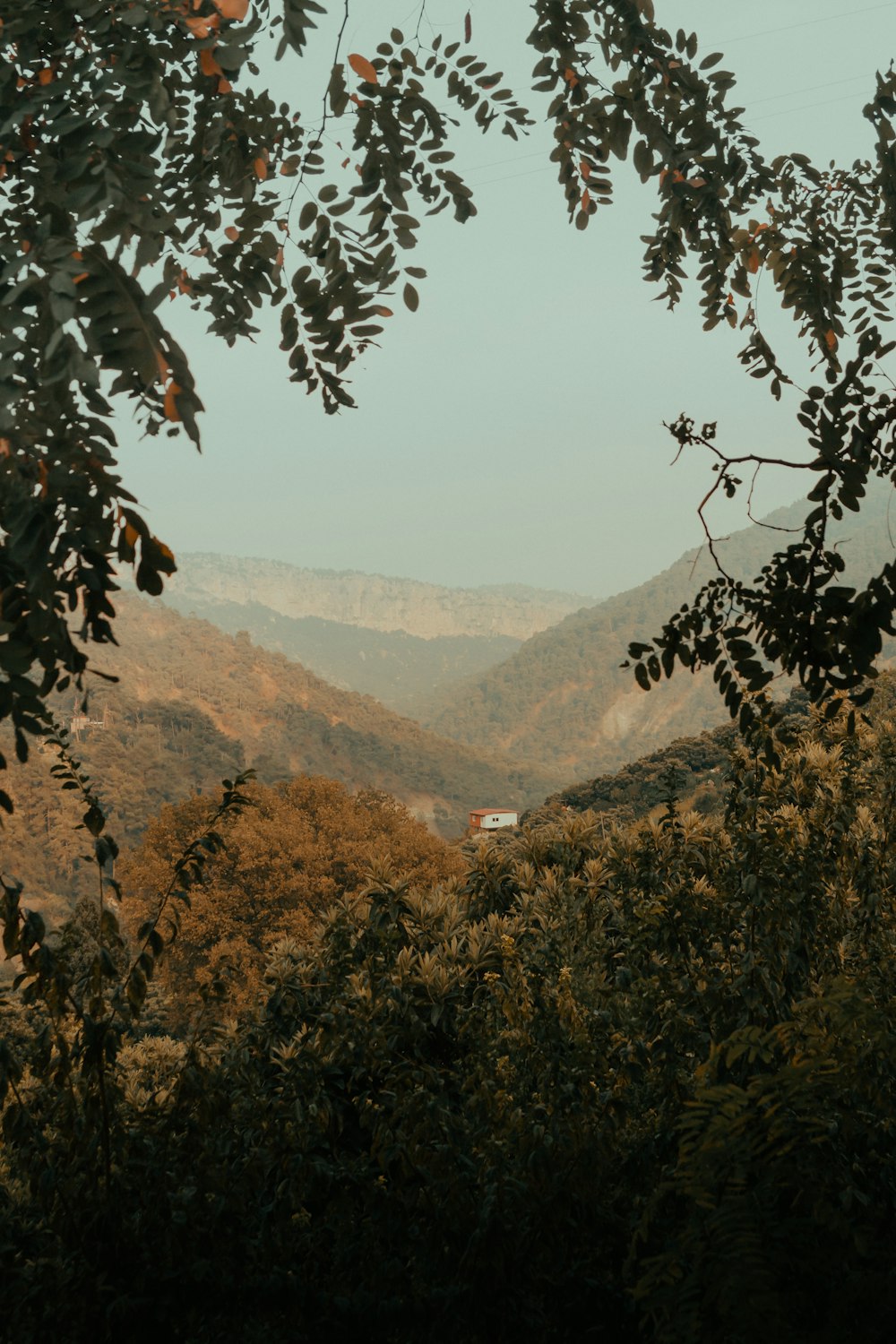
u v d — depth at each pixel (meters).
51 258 1.03
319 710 196.25
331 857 29.22
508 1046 2.90
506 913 3.99
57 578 1.16
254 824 28.97
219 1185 2.23
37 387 1.15
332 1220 2.33
